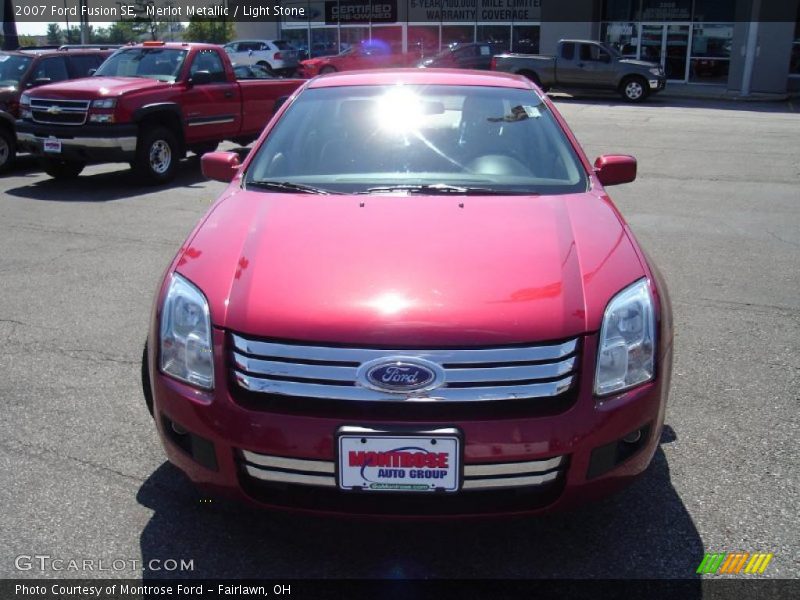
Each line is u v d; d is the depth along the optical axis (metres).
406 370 2.35
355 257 2.74
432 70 4.54
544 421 2.37
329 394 2.37
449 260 2.71
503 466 2.37
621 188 9.71
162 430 2.68
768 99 23.86
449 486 2.36
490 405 2.37
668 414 3.72
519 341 2.40
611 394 2.47
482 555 2.72
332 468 2.38
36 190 9.86
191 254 2.89
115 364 4.29
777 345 4.61
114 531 2.82
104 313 5.12
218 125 11.12
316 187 3.47
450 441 2.32
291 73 28.00
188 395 2.52
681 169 11.10
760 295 5.56
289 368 2.40
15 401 3.82
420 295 2.52
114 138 9.53
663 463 3.29
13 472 3.18
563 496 2.45
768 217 8.12
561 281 2.61
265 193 3.43
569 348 2.43
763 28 25.14
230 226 3.05
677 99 23.75
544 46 28.86
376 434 2.32
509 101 4.08
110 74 10.85
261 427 2.39
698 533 2.82
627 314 2.57
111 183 10.43
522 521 2.90
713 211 8.41
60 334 4.74
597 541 2.78
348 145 3.77
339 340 2.40
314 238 2.88
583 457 2.41
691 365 4.30
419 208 3.18
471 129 3.86
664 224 7.79
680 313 5.17
